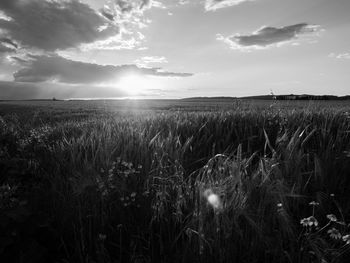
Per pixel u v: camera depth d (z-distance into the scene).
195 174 3.40
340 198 2.75
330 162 3.20
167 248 2.19
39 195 3.18
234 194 2.34
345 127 4.41
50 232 2.33
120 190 2.82
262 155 4.02
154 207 2.43
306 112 5.51
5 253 2.01
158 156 3.61
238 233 2.08
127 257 2.19
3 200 2.83
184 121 5.68
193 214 2.24
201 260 1.97
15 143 6.42
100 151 3.87
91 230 2.43
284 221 2.13
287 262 2.00
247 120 5.38
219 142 4.32
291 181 2.84
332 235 1.86
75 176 3.39
